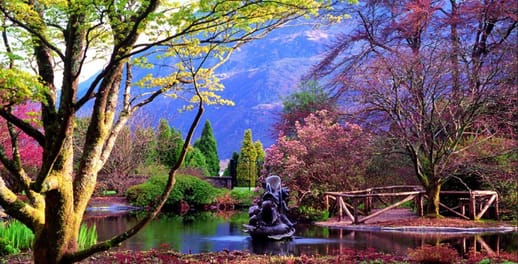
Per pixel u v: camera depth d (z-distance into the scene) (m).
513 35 18.28
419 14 18.73
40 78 5.00
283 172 18.00
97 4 4.18
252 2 4.39
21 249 9.19
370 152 15.99
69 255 4.93
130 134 25.30
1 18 4.68
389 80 16.38
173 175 4.79
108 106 5.72
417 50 16.75
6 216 12.27
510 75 14.76
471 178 15.88
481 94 14.34
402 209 18.36
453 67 14.73
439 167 14.98
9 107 4.91
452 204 16.20
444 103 15.41
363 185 17.56
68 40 4.55
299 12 5.02
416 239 11.79
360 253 9.12
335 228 14.05
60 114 4.91
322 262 8.28
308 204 17.67
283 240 11.61
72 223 5.03
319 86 28.62
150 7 4.25
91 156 5.36
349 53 23.09
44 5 4.82
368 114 17.84
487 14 17.55
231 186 28.34
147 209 21.38
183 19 4.46
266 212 11.92
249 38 5.27
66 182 4.99
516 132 16.09
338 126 17.78
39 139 4.96
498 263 8.02
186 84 6.57
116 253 9.00
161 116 36.94
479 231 13.18
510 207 15.38
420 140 14.82
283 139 18.81
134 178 25.08
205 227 14.45
